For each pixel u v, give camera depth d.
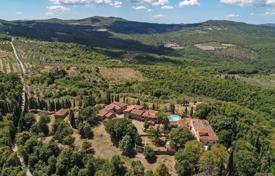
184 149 138.88
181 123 171.25
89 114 167.88
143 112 177.25
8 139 160.12
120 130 149.75
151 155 139.38
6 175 135.88
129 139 143.62
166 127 164.25
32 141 153.25
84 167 137.88
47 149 145.38
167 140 151.38
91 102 198.88
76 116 176.88
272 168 151.62
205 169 131.75
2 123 173.12
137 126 166.12
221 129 171.38
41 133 165.38
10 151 148.25
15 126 181.12
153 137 152.12
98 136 156.00
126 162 138.75
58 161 138.38
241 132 177.12
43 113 189.50
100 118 169.25
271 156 161.12
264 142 174.75
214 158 132.88
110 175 129.12
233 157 142.75
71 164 137.62
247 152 147.00
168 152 143.38
